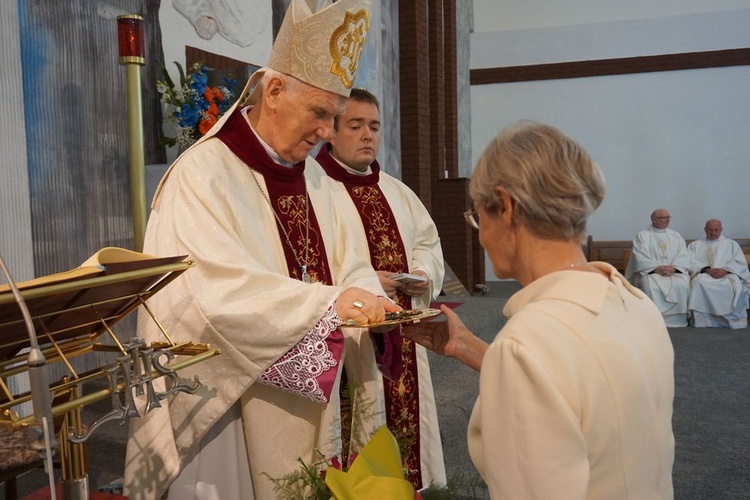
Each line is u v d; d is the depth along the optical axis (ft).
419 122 31.68
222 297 5.84
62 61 13.28
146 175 14.16
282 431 6.47
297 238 7.14
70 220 13.42
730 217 41.68
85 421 10.88
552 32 43.27
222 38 18.07
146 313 6.12
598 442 3.18
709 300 29.17
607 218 43.42
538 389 3.05
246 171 6.92
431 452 9.12
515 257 3.80
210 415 6.01
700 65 41.29
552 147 3.58
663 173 42.45
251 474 6.57
